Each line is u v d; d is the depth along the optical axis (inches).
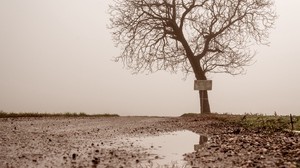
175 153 379.6
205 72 1368.1
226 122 788.6
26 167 305.7
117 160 339.0
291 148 361.7
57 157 352.8
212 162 318.3
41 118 1007.0
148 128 703.7
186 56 1369.3
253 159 318.0
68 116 1198.9
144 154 372.8
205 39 1364.4
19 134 550.9
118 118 1121.4
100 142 472.4
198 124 780.6
